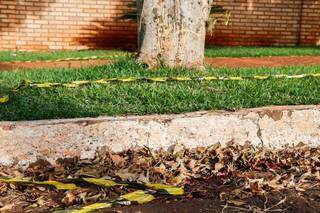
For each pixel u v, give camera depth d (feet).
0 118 12.29
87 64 26.58
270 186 10.64
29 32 37.47
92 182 10.47
